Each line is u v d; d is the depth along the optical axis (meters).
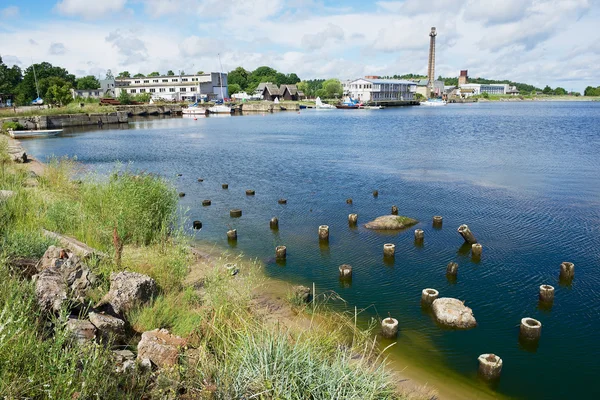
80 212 12.20
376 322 9.48
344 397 4.77
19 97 97.50
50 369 3.77
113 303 6.97
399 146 39.12
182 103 101.62
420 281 11.63
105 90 121.75
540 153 33.03
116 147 40.97
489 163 29.17
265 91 134.12
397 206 18.98
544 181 23.30
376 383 5.26
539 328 8.75
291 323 8.48
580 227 15.72
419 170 27.25
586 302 10.43
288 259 13.16
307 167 29.17
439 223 16.02
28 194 13.87
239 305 7.67
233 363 5.12
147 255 10.23
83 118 67.19
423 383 7.40
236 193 22.00
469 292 11.01
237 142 44.34
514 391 7.41
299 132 54.78
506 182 23.22
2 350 3.82
